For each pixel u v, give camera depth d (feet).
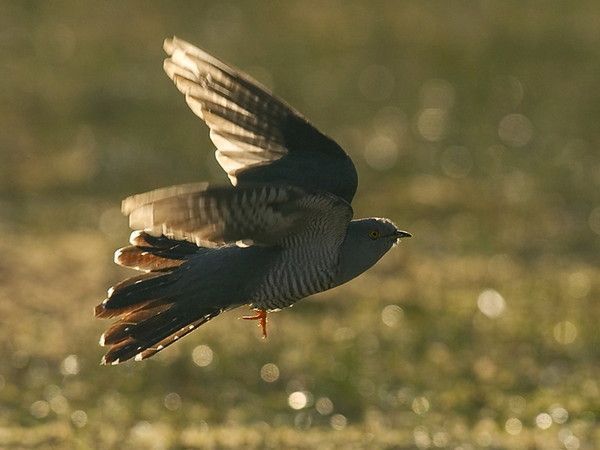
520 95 99.30
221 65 27.09
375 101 98.43
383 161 85.81
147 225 24.43
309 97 98.73
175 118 91.66
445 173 83.66
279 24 113.80
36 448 41.81
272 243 27.27
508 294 60.39
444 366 51.31
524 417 46.73
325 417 46.83
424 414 46.78
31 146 85.51
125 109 92.99
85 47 106.32
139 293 28.35
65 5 115.85
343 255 28.12
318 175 27.61
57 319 55.47
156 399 48.01
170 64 27.12
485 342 54.19
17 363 50.65
